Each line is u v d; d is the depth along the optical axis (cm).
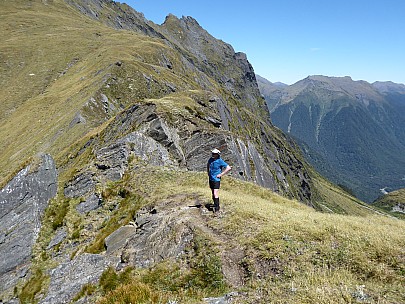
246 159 6003
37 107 10600
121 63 11200
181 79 13800
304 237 1503
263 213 1847
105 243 2222
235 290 1248
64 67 14512
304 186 18438
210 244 1580
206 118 5781
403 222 2034
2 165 7762
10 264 2495
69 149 6297
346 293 1047
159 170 3241
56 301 1825
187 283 1430
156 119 4578
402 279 1160
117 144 3709
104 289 1702
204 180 2908
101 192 3033
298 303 1031
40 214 2908
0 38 17262
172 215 2005
